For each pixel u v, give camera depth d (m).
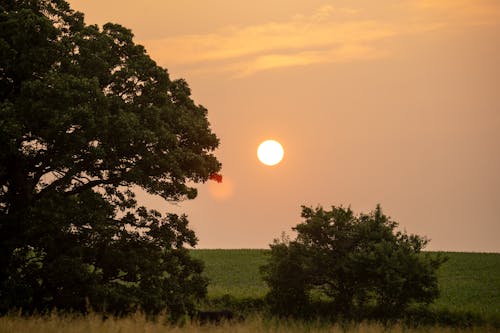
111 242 87.94
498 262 195.00
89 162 85.81
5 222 82.12
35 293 82.25
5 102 78.81
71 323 53.62
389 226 105.88
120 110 84.25
